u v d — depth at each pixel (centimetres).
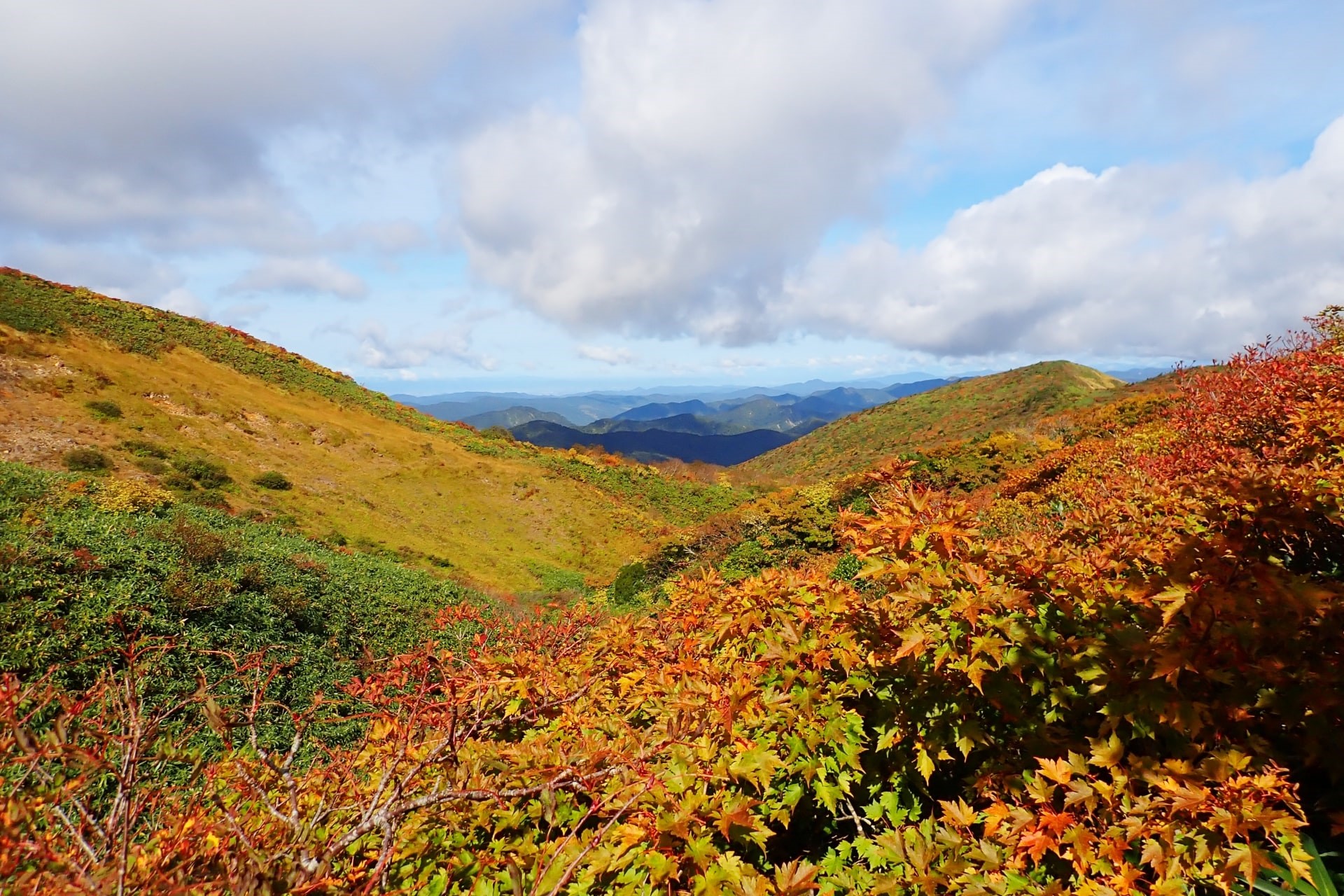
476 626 758
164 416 3039
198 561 1152
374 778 237
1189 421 596
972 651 195
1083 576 224
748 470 13262
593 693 330
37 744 148
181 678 760
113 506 1511
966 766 228
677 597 436
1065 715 198
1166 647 172
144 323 4088
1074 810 175
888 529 243
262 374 4400
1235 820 143
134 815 160
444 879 191
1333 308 563
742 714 233
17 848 121
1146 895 151
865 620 246
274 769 187
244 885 136
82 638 820
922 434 10156
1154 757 167
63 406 2700
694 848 183
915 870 177
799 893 169
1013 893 158
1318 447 352
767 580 319
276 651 1004
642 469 5825
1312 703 156
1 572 843
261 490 2773
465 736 218
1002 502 957
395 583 1700
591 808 205
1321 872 142
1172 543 229
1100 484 529
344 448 3791
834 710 228
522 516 3812
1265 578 166
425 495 3644
